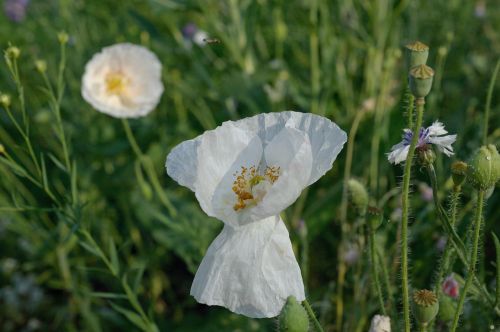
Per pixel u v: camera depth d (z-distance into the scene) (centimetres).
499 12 81
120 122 73
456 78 72
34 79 80
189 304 63
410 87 33
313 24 64
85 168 70
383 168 57
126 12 76
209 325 56
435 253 51
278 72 67
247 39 70
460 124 63
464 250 37
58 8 88
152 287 63
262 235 34
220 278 34
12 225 67
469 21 79
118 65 60
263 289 34
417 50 33
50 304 68
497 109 61
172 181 68
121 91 59
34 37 86
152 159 68
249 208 35
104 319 63
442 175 56
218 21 74
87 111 76
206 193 35
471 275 36
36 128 76
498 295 38
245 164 36
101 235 67
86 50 82
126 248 66
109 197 71
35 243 68
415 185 57
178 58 80
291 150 35
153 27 73
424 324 35
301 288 34
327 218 59
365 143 60
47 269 71
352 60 71
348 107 66
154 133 72
